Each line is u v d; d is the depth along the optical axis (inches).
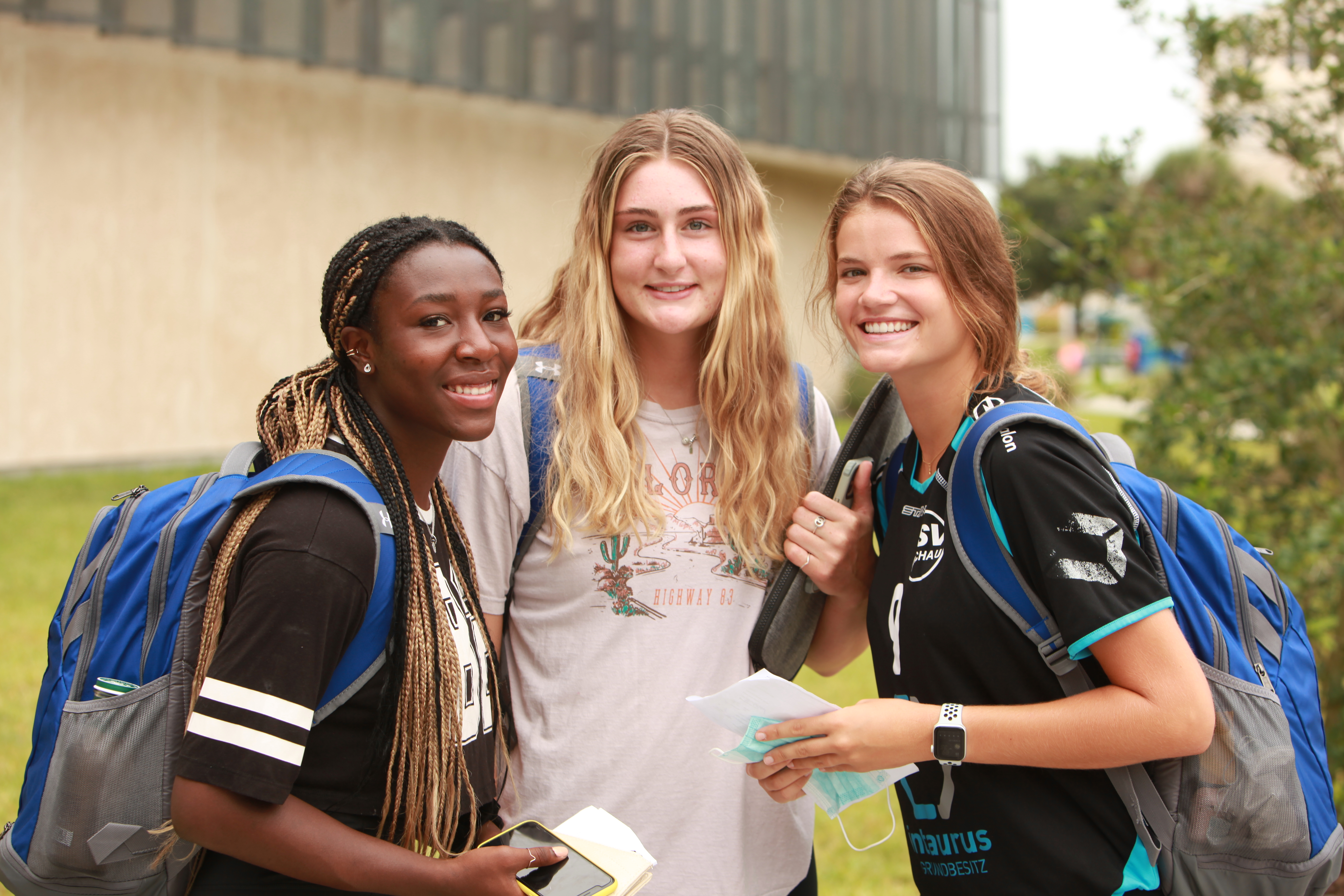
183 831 55.4
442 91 486.3
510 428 84.1
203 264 436.8
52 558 279.7
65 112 402.0
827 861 154.5
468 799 67.3
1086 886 68.4
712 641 84.6
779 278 89.7
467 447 82.9
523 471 84.0
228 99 437.7
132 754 62.8
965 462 71.4
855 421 89.0
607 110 538.6
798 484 90.7
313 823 57.1
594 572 83.6
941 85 682.2
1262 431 156.0
